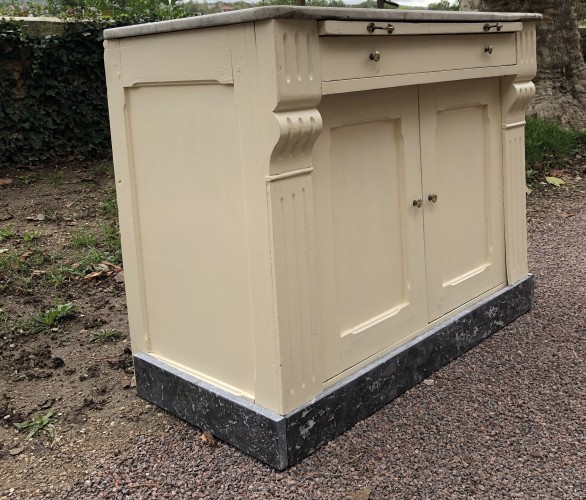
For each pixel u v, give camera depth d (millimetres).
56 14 9102
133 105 2914
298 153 2494
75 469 2703
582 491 2414
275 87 2324
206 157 2654
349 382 2828
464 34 3127
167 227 2902
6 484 2631
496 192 3709
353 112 2785
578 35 8805
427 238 3252
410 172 3105
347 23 2486
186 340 2957
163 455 2748
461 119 3432
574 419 2863
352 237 2885
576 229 5570
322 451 2705
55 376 3490
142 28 2699
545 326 3754
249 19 2314
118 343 3852
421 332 3266
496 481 2488
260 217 2480
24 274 4875
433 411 2969
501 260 3791
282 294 2510
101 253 5250
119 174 3033
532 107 8547
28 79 7562
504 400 3031
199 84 2609
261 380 2625
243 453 2723
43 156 7758
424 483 2498
